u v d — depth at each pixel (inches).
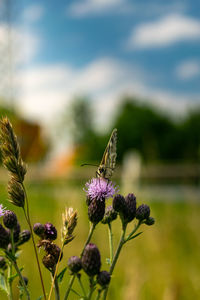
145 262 213.3
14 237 105.5
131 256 219.5
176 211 325.1
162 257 221.3
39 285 192.9
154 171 655.1
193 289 182.9
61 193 341.1
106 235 239.9
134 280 158.1
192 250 229.0
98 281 95.0
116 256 104.7
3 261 98.7
